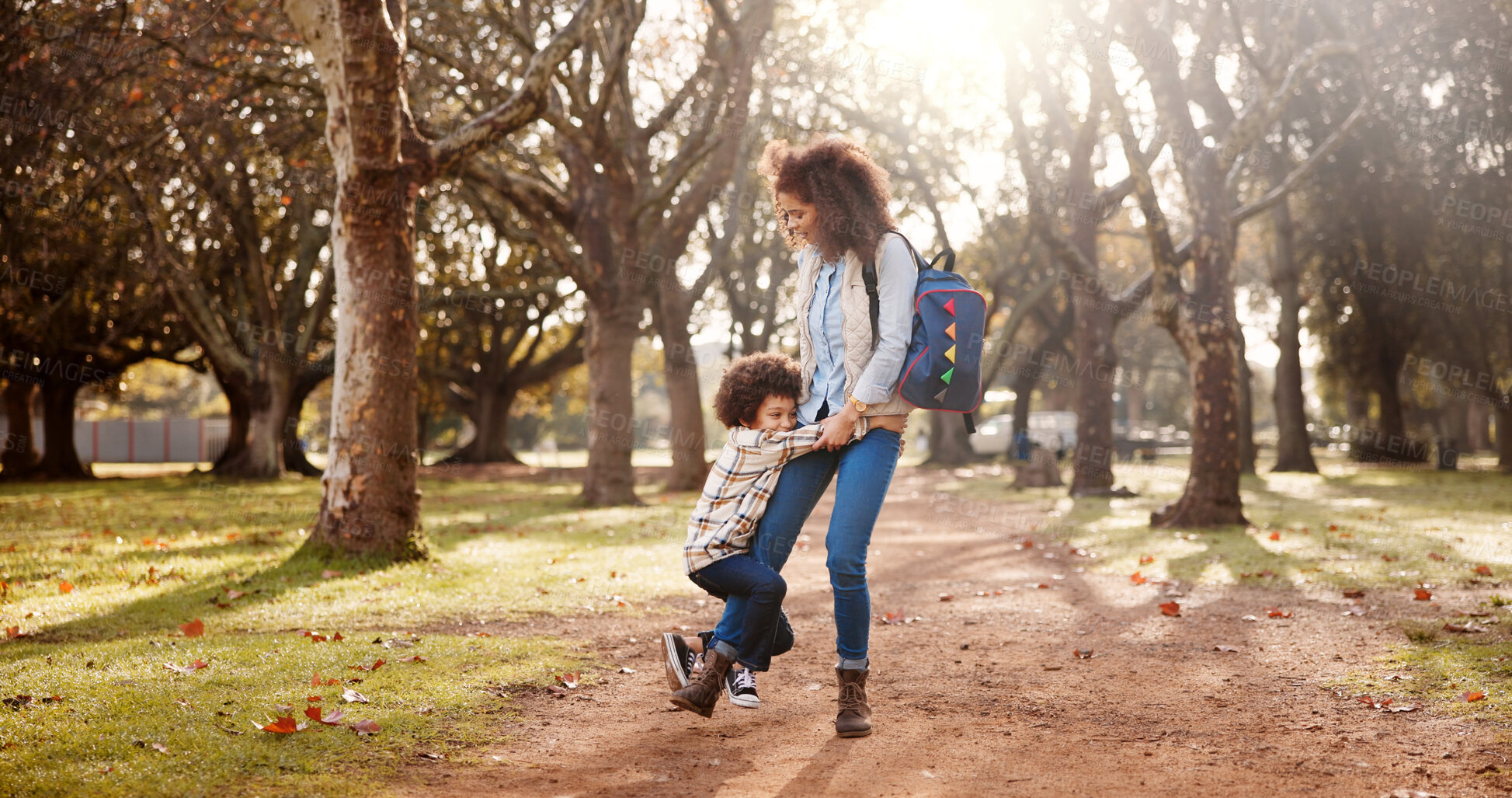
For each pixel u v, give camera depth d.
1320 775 2.69
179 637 4.41
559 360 30.80
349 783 2.59
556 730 3.19
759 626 2.94
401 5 7.07
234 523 10.43
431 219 21.30
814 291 3.12
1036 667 4.16
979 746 3.04
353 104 6.57
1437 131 20.70
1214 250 10.38
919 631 5.05
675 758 2.92
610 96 12.16
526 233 18.88
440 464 30.05
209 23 9.94
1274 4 12.84
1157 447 38.38
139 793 2.44
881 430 2.98
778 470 3.04
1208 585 6.29
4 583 5.91
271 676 3.62
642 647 4.53
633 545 8.72
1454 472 22.50
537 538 9.27
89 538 8.77
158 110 12.04
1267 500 14.03
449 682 3.67
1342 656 4.12
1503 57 18.09
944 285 2.98
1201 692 3.67
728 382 3.09
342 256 6.98
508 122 7.43
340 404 7.00
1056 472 18.59
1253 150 19.06
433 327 27.73
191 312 20.52
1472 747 2.85
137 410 55.62
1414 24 16.92
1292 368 23.34
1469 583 5.83
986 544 9.22
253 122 13.45
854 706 3.06
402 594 5.75
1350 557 7.22
